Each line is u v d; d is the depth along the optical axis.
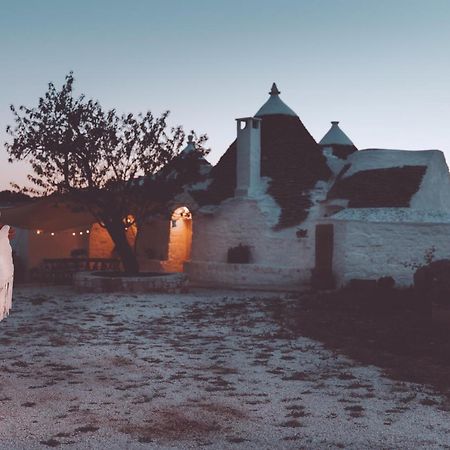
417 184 21.00
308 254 21.55
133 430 6.04
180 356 9.86
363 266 19.06
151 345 10.76
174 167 20.47
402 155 22.66
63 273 22.02
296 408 6.89
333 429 6.11
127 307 15.37
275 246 22.20
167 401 7.18
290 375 8.59
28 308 15.12
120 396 7.38
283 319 13.69
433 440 5.79
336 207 21.75
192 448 5.52
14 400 7.11
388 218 19.30
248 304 16.31
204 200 24.28
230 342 11.11
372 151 23.36
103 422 6.31
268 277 21.88
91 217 22.72
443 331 11.67
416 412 6.73
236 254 22.70
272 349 10.40
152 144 20.05
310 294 18.52
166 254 25.31
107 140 19.55
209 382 8.12
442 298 12.61
